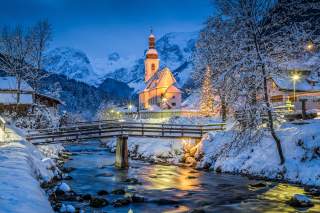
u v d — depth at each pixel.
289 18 27.84
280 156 29.00
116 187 26.22
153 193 23.98
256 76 27.67
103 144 76.12
